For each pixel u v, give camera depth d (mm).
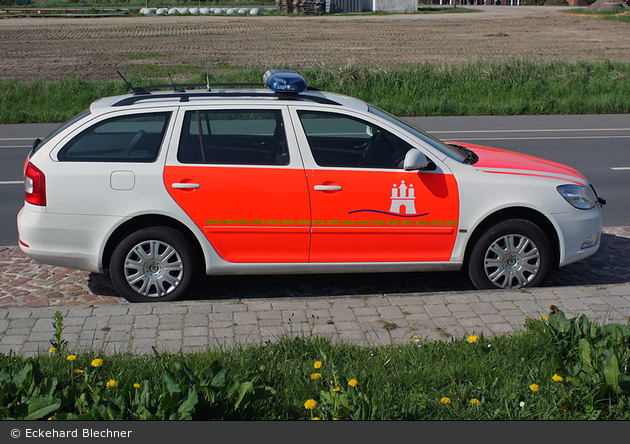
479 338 3883
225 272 4852
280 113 4840
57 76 21938
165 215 4695
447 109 17078
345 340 4020
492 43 32969
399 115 16781
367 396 3025
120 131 4750
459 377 3473
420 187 4832
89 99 17469
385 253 4930
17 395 3018
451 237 4922
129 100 4922
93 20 43844
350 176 4777
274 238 4797
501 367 3555
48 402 2877
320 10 49875
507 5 71312
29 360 3279
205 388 2957
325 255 4887
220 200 4699
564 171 5258
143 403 2910
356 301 4684
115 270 4766
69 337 4059
